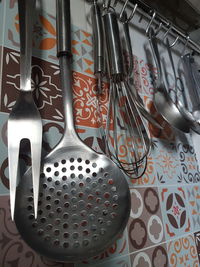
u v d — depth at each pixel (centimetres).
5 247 25
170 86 66
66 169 29
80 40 44
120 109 44
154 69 60
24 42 30
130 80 48
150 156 47
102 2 50
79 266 30
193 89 71
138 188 42
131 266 35
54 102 35
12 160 24
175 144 56
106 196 30
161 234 42
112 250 34
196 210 53
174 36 73
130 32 58
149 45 61
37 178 24
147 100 54
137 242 37
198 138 64
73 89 39
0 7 34
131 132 44
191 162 59
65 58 33
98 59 40
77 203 28
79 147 31
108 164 31
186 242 46
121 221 29
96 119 40
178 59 74
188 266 44
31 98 28
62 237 26
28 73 29
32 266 26
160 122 54
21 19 31
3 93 30
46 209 27
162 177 48
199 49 74
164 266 40
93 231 27
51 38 38
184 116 58
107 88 44
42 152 31
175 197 49
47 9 39
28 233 25
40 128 27
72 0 45
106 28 42
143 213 41
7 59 32
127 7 58
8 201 27
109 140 41
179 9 64
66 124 32
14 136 25
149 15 59
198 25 72
